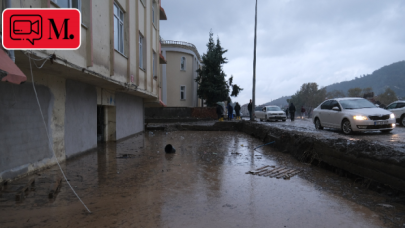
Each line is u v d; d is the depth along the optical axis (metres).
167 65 35.25
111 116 12.30
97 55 7.55
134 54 11.63
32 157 5.90
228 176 5.90
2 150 4.92
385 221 3.46
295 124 20.25
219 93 35.72
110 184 5.18
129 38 10.71
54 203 4.08
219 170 6.50
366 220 3.50
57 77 7.06
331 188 4.97
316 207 3.98
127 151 9.48
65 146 7.55
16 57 4.80
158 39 17.62
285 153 9.10
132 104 15.35
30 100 5.84
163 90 34.50
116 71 9.32
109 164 7.13
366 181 5.02
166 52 35.09
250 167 6.87
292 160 7.86
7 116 5.08
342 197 4.44
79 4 6.73
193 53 37.56
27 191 4.65
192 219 3.52
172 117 27.94
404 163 4.23
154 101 18.12
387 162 4.58
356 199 4.33
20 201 4.15
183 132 18.22
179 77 35.97
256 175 6.00
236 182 5.39
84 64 6.74
